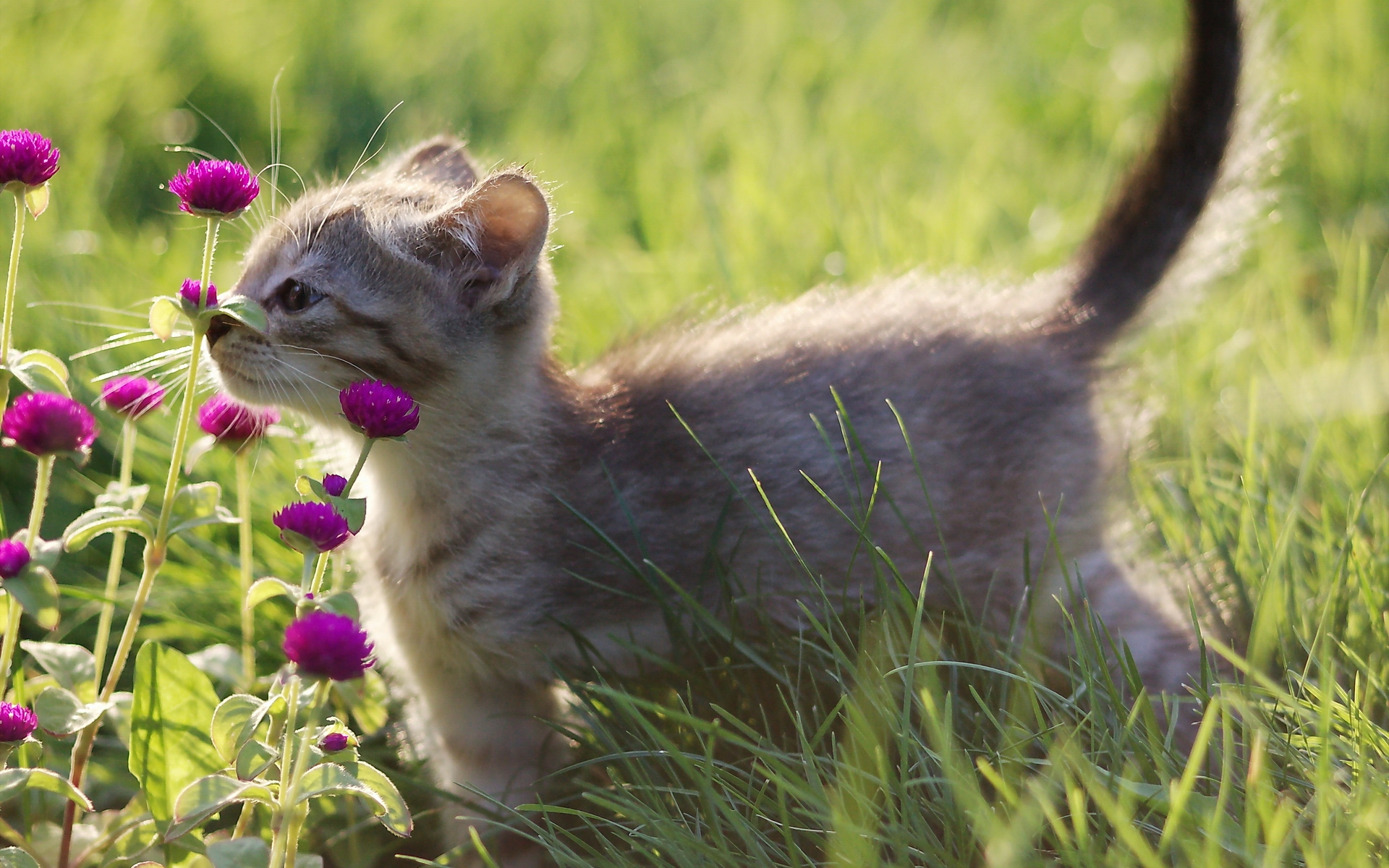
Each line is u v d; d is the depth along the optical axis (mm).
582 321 1641
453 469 1411
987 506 1430
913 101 2498
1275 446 1523
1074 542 1440
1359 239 1824
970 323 1463
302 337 1393
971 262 1764
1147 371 1562
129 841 1320
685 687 1406
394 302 1403
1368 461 1500
